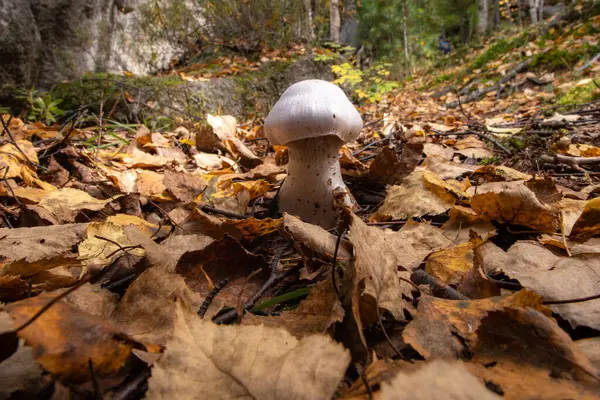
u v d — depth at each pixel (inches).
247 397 3.6
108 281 6.2
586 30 39.9
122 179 11.7
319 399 3.5
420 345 4.4
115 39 35.2
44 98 24.5
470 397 3.2
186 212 9.6
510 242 7.8
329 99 8.8
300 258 7.4
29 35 25.7
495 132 17.4
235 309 5.2
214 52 42.5
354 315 4.3
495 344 4.3
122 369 4.2
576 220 7.8
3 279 5.2
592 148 13.2
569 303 5.0
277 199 10.1
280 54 40.4
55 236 7.0
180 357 3.9
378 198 11.5
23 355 4.1
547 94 29.7
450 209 9.0
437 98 48.1
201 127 16.6
